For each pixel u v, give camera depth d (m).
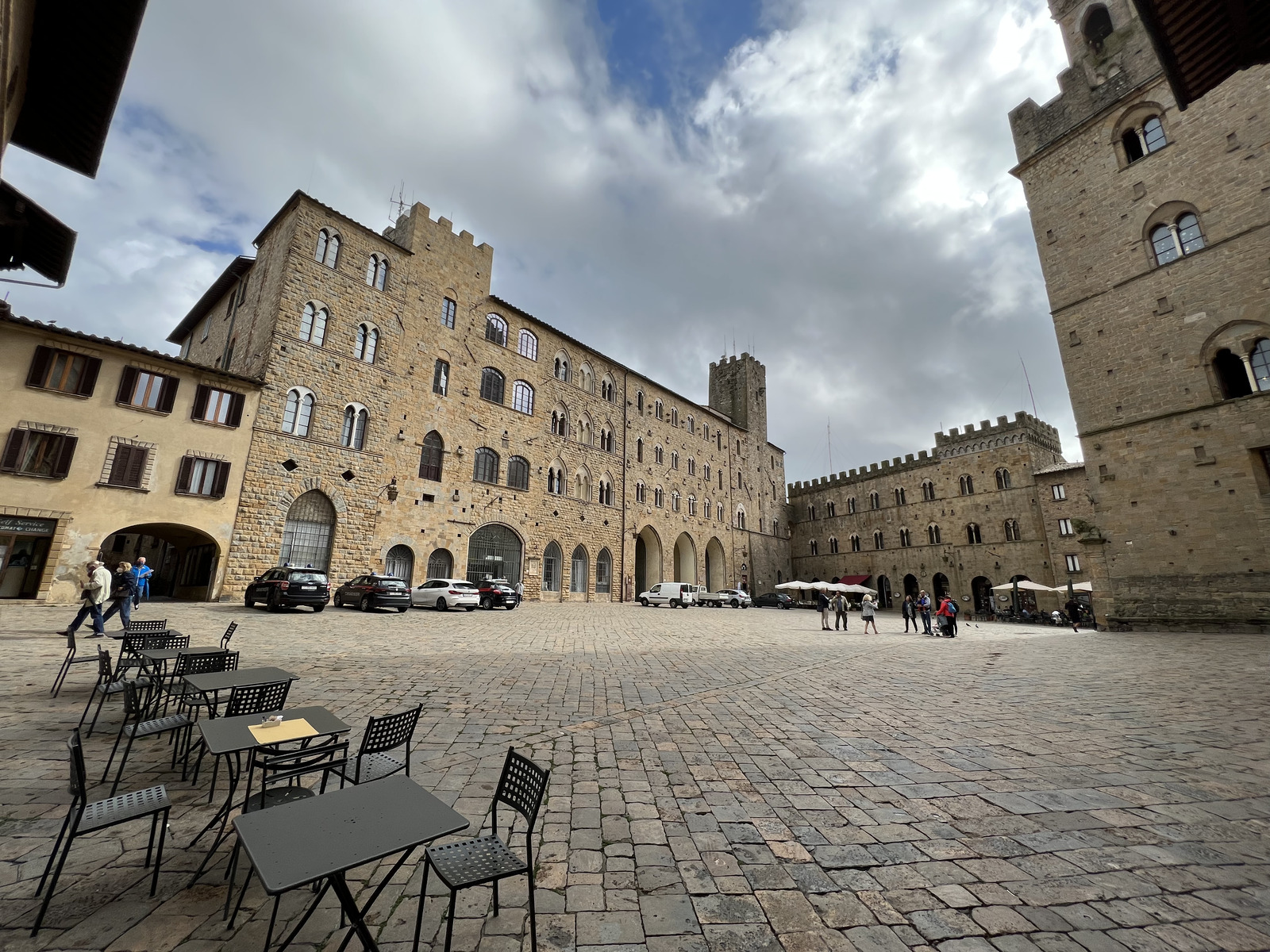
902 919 3.38
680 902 3.58
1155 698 9.17
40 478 19.42
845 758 6.37
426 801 3.12
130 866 3.90
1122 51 23.20
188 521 22.52
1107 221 23.16
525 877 3.89
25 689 8.52
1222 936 3.16
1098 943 3.11
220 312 33.38
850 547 58.38
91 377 20.77
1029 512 44.06
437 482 32.25
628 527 45.41
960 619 44.00
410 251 32.47
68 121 7.78
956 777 5.75
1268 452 18.56
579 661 13.03
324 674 10.20
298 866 2.41
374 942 2.67
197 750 6.33
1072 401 23.55
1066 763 6.13
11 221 9.77
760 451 64.31
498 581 29.91
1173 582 20.03
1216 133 20.30
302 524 26.23
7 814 4.57
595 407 44.53
